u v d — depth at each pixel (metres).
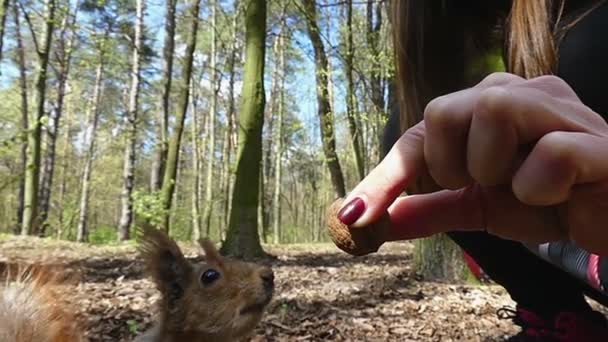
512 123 0.16
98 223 10.16
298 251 3.32
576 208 0.17
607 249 0.18
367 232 0.19
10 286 0.48
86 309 1.18
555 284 0.58
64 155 9.04
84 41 5.64
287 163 10.30
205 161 8.92
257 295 0.68
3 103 6.88
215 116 7.35
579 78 0.40
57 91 6.62
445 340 1.03
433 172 0.18
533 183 0.16
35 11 4.15
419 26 0.48
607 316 1.02
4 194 8.16
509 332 1.08
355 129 3.93
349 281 1.76
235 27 5.77
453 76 0.49
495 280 0.62
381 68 3.01
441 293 1.50
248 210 2.41
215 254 0.70
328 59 3.91
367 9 3.66
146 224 0.71
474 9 0.48
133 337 1.01
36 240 3.51
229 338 0.68
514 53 0.36
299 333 1.06
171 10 4.68
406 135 0.20
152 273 0.70
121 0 5.55
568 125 0.16
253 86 2.42
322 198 9.23
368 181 0.19
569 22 0.42
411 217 0.22
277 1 3.25
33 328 0.47
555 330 0.56
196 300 0.67
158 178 4.64
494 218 0.21
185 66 3.94
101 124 8.49
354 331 1.10
